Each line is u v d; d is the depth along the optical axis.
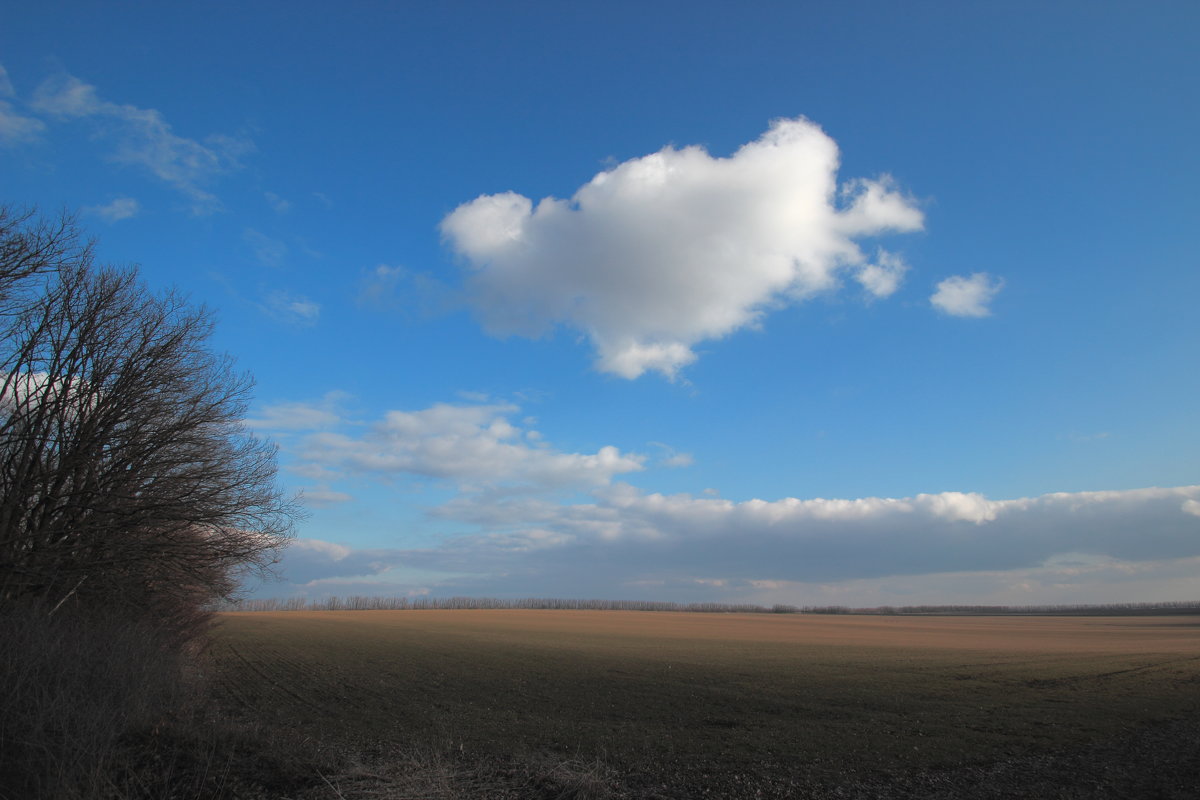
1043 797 10.96
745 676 30.81
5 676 9.73
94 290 19.42
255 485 21.69
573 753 13.97
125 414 19.30
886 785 11.87
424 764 10.98
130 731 10.09
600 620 109.38
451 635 61.75
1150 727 17.59
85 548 18.22
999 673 32.22
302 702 20.80
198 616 24.53
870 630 88.81
